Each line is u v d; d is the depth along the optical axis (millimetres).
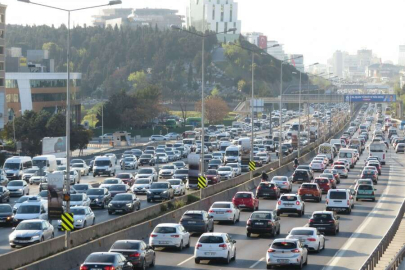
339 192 136375
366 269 61844
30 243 91688
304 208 137875
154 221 106938
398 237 101438
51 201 86750
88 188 145875
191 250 92062
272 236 104938
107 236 88938
